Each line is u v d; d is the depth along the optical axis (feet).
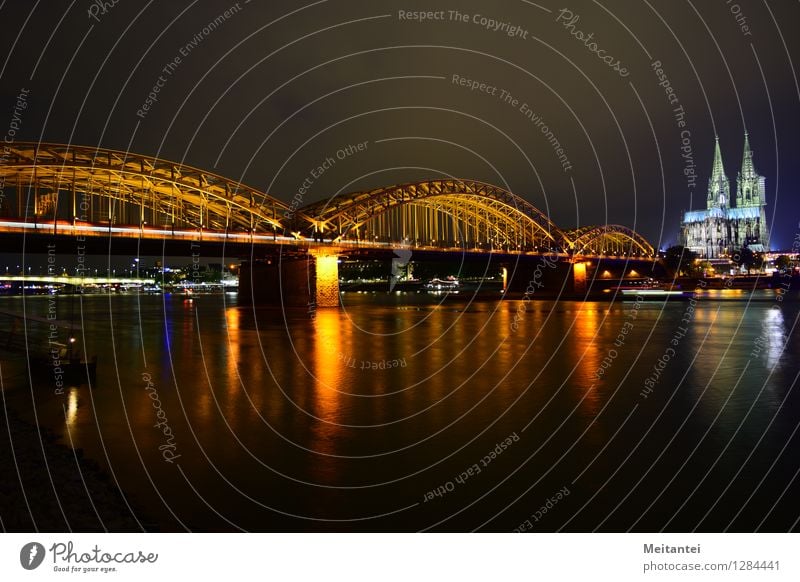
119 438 62.49
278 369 112.47
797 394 83.51
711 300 380.78
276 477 51.06
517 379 99.86
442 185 419.74
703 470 51.78
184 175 297.33
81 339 161.48
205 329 202.69
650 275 622.54
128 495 46.52
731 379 96.53
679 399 80.94
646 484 48.70
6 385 91.35
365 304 419.74
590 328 203.10
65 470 50.16
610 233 568.82
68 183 261.85
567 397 83.56
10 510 41.22
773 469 51.70
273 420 71.05
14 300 463.01
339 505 45.03
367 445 60.54
